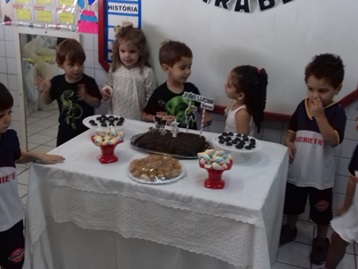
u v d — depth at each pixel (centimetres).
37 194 154
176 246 144
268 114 214
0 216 151
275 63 206
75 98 224
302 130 189
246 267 137
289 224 215
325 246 200
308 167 190
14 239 157
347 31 190
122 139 157
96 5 231
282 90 210
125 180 143
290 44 200
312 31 195
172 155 162
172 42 200
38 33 253
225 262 144
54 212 157
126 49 211
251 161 163
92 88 229
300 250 208
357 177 159
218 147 160
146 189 139
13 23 258
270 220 157
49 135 281
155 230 144
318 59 174
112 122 181
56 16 244
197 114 221
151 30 223
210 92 224
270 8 198
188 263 151
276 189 159
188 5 212
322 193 194
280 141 222
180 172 148
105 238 161
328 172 191
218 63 217
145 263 158
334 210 223
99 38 233
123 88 219
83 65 230
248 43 207
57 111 273
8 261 158
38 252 161
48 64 259
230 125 191
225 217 132
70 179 150
